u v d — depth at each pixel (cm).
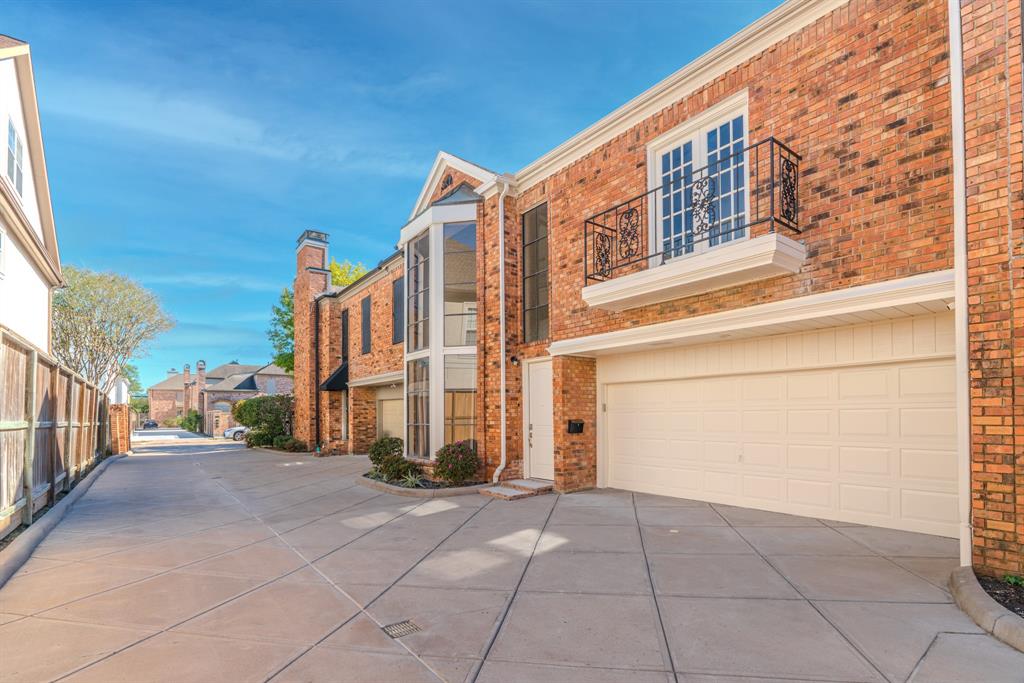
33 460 699
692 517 705
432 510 808
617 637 361
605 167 880
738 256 603
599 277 859
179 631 380
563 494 898
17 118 950
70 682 307
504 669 320
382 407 1783
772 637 353
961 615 380
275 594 457
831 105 597
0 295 848
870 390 639
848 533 602
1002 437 421
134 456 2014
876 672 306
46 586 484
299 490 1052
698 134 756
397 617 403
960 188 454
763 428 740
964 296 448
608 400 965
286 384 4991
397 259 1508
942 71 518
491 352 1041
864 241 561
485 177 1105
